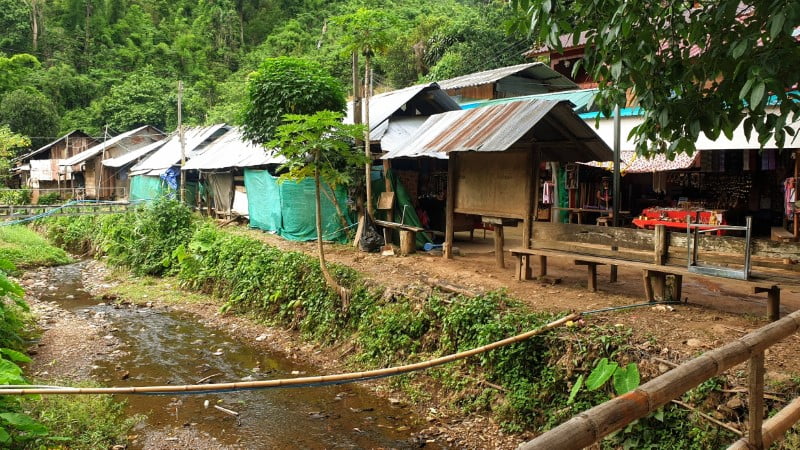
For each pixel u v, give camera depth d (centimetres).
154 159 2684
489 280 956
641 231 773
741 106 487
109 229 1962
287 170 1652
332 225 1445
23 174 3988
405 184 1427
